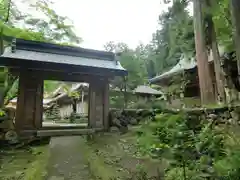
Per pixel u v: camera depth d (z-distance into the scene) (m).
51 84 12.30
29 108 6.55
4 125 6.04
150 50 29.06
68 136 6.55
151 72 26.50
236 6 2.70
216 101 6.83
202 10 7.08
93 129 7.34
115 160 3.84
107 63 8.02
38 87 6.75
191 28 9.22
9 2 8.62
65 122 14.65
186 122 2.43
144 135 2.20
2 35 7.96
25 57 6.21
